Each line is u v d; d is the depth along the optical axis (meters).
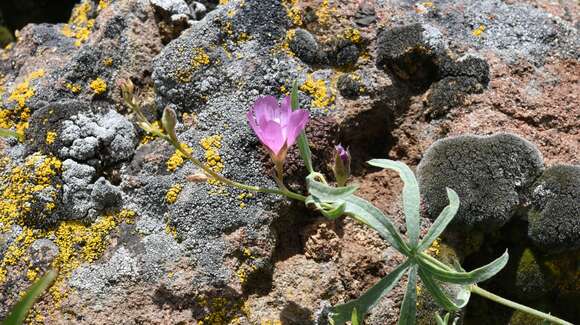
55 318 0.21
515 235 0.24
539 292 0.24
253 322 0.22
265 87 0.24
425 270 0.20
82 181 0.23
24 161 0.24
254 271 0.22
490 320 0.24
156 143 0.24
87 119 0.24
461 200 0.23
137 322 0.21
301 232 0.23
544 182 0.23
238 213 0.22
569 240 0.23
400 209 0.24
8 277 0.22
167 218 0.23
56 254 0.22
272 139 0.20
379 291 0.20
